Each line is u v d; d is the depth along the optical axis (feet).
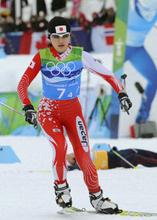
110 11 148.46
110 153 72.23
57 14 154.10
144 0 137.08
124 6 137.08
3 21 156.87
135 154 71.72
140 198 48.83
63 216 40.09
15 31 156.35
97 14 149.07
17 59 148.36
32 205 45.88
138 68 137.08
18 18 156.25
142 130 135.03
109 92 135.23
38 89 138.51
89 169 40.96
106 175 65.16
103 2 149.89
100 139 130.11
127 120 136.15
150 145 111.04
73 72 42.47
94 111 135.33
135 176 63.82
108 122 134.92
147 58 137.08
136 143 116.67
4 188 56.24
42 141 121.08
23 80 41.98
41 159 88.02
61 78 42.27
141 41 137.08
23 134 138.92
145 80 136.98
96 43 149.89
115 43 137.49
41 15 154.30
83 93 136.46
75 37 150.71
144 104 136.77
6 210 43.29
